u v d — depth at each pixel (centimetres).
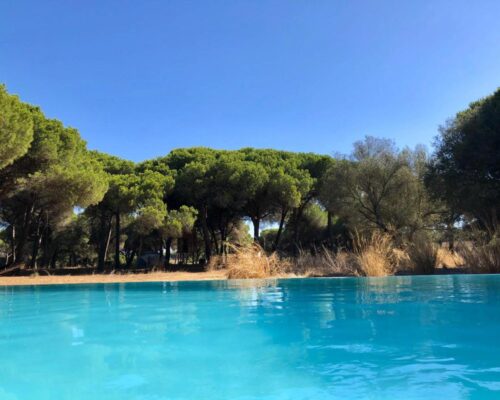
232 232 2434
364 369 209
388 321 334
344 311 394
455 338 271
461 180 1395
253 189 1998
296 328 319
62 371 217
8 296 626
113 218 2509
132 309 446
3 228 2316
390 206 1698
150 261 2473
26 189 1434
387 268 966
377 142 1784
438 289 572
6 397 180
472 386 181
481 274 844
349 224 1909
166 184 2019
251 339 285
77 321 371
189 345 271
